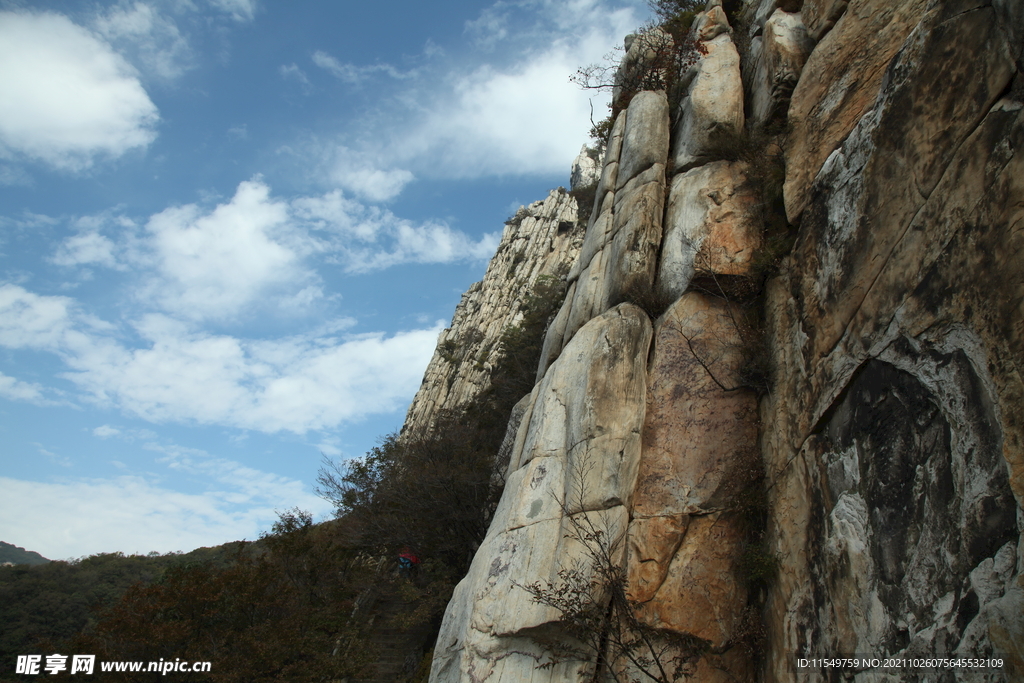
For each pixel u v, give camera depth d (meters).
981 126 6.15
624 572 8.52
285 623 17.11
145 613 17.16
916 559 6.02
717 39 14.49
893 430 6.67
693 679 7.99
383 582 21.12
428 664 16.19
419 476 20.19
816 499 7.67
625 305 10.99
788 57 11.75
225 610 17.92
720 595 8.34
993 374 5.37
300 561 22.09
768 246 10.01
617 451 9.45
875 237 7.48
